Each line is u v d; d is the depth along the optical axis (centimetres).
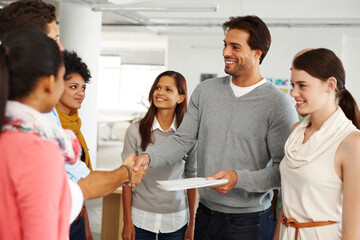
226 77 212
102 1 718
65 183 101
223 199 196
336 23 947
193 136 219
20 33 96
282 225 166
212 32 1130
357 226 137
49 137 98
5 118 94
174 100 229
